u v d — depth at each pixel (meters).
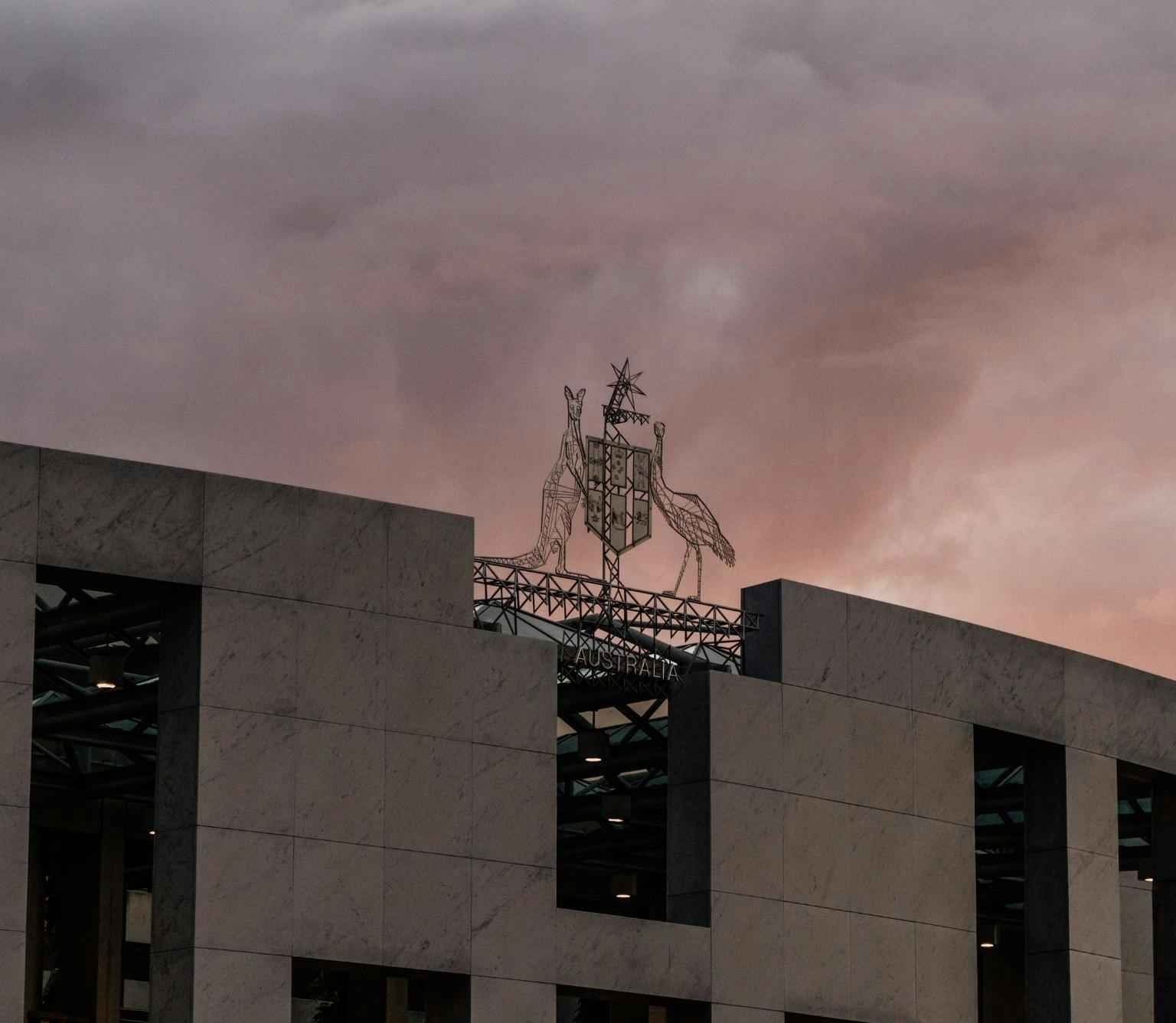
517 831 48.78
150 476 45.44
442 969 47.16
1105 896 59.72
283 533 46.81
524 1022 48.00
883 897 54.66
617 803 57.59
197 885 44.31
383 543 48.12
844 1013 53.19
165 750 45.56
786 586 54.44
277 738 45.91
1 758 42.84
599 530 53.09
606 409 54.44
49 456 44.41
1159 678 62.66
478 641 49.06
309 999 64.12
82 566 44.31
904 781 55.75
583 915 49.50
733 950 51.56
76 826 58.31
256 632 46.03
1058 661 60.06
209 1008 44.03
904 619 56.78
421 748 47.75
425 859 47.34
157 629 50.88
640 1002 51.41
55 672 53.66
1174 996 61.94
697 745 52.44
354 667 47.19
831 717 54.59
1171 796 63.28
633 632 52.81
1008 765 62.31
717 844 51.78
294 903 45.47
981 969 78.38
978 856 69.31
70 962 58.28
